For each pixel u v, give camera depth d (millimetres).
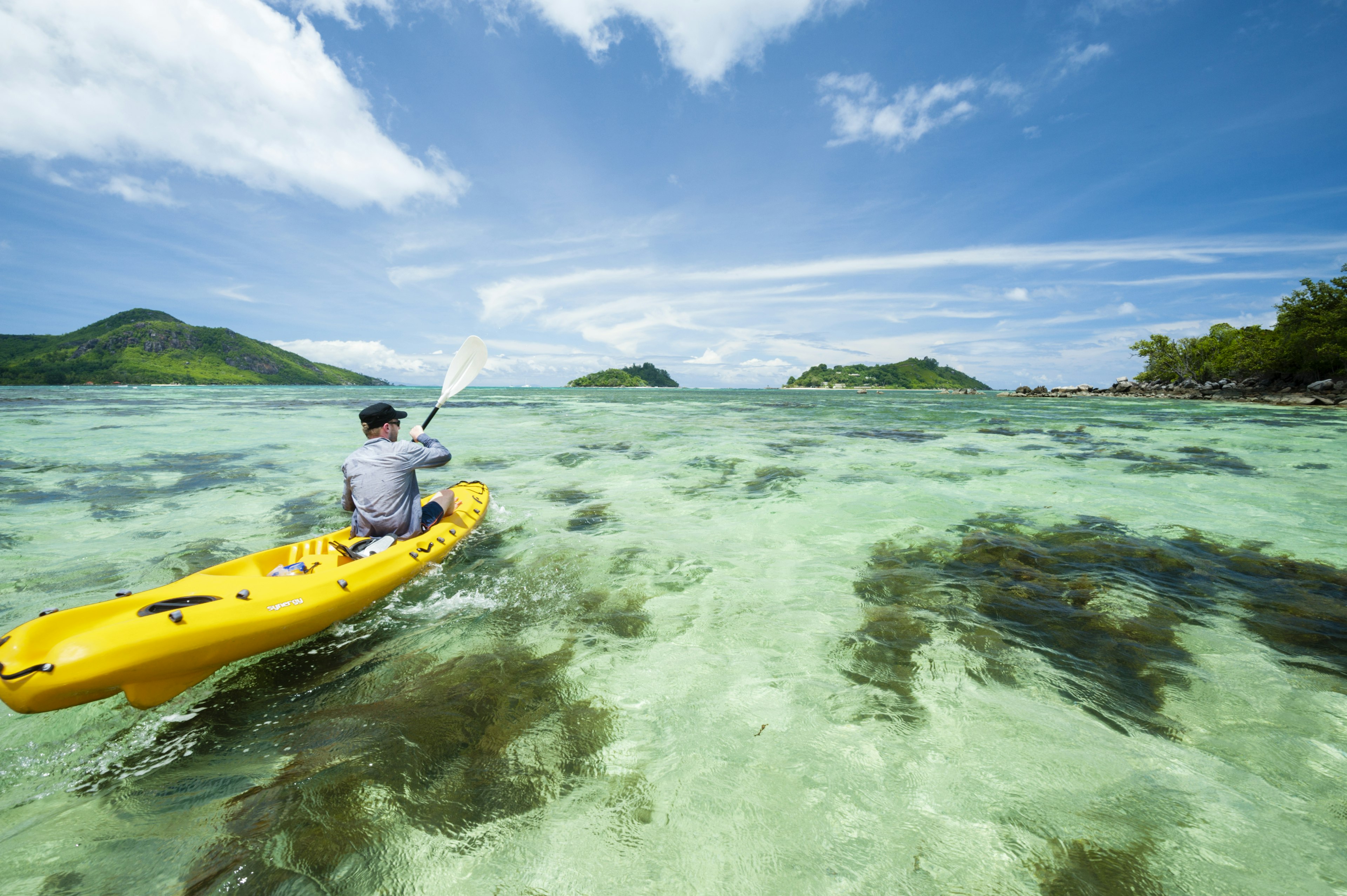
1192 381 53750
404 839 1711
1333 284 37625
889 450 10469
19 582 3877
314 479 7527
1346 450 10617
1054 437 12922
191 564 4285
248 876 1578
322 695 2545
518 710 2406
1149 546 4660
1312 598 3605
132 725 2328
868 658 2879
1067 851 1688
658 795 1913
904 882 1589
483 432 13914
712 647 3002
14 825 1785
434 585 3836
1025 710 2410
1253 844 1708
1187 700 2496
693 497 6500
